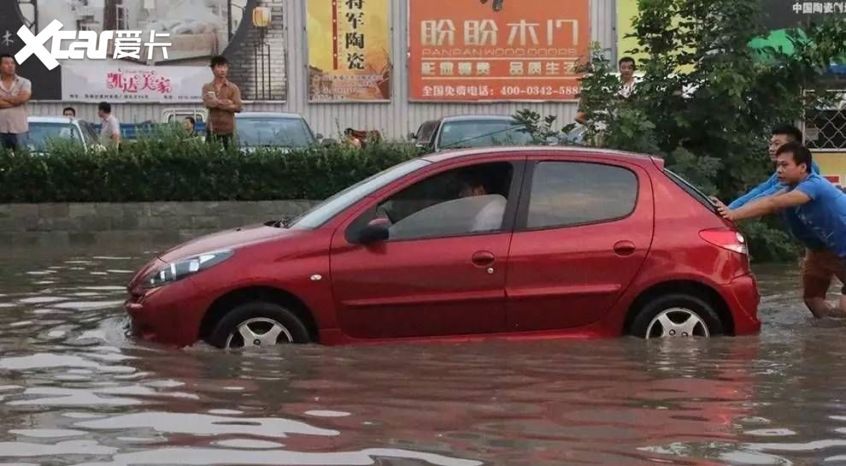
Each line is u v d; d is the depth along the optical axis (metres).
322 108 25.17
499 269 7.29
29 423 5.27
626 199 7.59
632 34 13.07
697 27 12.69
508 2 25.36
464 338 7.32
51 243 14.73
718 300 7.56
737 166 12.68
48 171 15.41
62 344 7.31
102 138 17.80
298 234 7.25
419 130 20.61
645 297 7.51
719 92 12.30
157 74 24.72
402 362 6.65
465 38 25.34
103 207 15.49
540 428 5.21
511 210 7.43
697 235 7.55
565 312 7.38
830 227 8.70
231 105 16.11
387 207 7.33
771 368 6.68
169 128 16.55
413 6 25.19
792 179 8.83
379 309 7.18
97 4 24.53
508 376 6.33
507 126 17.56
